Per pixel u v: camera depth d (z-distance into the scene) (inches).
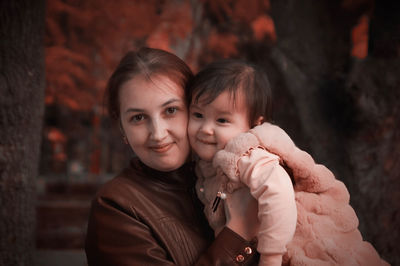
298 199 53.5
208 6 288.5
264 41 237.1
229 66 55.1
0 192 115.5
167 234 54.3
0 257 115.2
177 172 60.1
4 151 115.8
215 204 54.6
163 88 53.5
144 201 55.9
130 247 52.2
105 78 267.1
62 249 223.6
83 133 599.5
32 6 118.0
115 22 237.8
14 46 115.7
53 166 594.9
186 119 56.3
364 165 137.9
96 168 573.3
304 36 174.7
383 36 143.1
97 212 55.2
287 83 163.5
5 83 115.3
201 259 49.6
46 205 342.6
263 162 50.0
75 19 229.3
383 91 138.2
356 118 140.6
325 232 51.6
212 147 54.9
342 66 172.1
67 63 255.0
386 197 133.6
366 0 169.3
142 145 55.4
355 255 50.9
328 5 174.4
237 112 53.9
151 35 271.4
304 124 153.8
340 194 54.9
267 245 46.3
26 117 119.3
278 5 177.0
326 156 147.0
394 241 131.1
